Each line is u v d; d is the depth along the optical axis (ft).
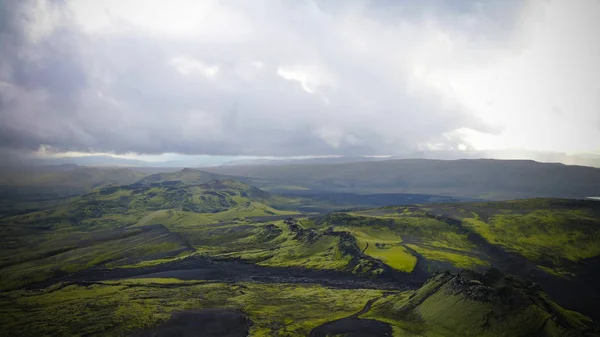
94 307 414.62
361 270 614.34
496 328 308.81
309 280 582.76
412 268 607.78
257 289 518.78
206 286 534.78
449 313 339.98
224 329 349.20
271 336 322.75
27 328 357.00
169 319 376.07
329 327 341.62
